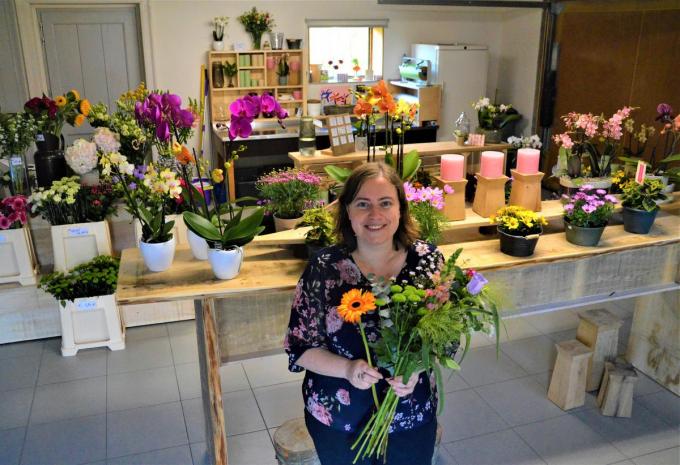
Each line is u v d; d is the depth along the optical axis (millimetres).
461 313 1790
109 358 3945
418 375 1848
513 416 3355
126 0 6742
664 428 3268
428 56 7668
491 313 1833
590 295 2996
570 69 7277
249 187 6855
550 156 7781
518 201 3035
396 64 8078
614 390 3311
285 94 7551
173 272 2480
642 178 3004
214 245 2383
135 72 7148
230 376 3744
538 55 7621
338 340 1875
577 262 2891
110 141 3236
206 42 7176
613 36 6566
